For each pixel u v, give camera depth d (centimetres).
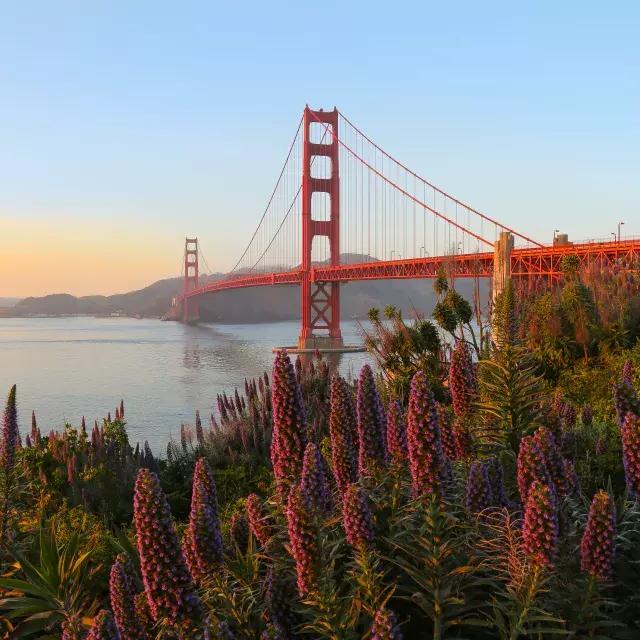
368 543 358
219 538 397
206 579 390
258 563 421
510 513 409
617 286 1650
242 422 1243
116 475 1019
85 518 741
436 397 1100
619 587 395
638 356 1198
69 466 970
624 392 499
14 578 573
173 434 3188
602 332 1352
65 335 16300
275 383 464
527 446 402
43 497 877
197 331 17825
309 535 330
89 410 4250
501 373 587
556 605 354
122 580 368
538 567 331
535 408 591
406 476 461
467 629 378
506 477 522
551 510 332
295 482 455
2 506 645
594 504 345
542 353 1305
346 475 478
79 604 518
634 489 423
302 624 350
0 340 13912
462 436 529
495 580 381
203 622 343
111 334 16550
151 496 354
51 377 6462
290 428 461
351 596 336
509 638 335
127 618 363
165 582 353
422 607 350
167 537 354
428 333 1259
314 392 1266
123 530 719
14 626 527
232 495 946
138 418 3831
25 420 3869
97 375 6600
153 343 12269
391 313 1332
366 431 476
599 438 738
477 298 1398
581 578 360
